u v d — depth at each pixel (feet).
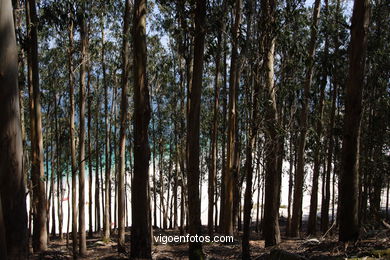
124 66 41.96
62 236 68.13
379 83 41.57
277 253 19.44
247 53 26.68
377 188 48.16
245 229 24.11
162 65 56.39
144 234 29.94
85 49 41.29
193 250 24.39
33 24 36.42
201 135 80.89
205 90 70.13
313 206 48.16
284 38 23.82
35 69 39.55
